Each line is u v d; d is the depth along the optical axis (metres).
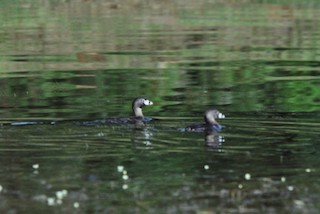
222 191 14.26
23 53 35.97
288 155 16.72
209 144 17.70
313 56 34.97
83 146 17.45
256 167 15.77
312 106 23.69
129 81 28.83
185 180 14.88
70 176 15.09
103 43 39.00
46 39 40.41
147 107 23.59
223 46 38.19
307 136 18.67
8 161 16.14
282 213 13.21
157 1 55.88
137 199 13.84
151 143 17.78
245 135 18.81
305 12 51.62
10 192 14.12
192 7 53.84
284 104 24.03
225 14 50.75
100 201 13.68
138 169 15.63
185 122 20.77
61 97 25.39
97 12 51.09
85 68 31.94
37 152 16.92
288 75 30.19
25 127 19.50
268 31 43.56
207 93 26.36
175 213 13.14
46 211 13.20
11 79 29.22
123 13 50.88
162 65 32.62
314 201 13.73
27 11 50.78
